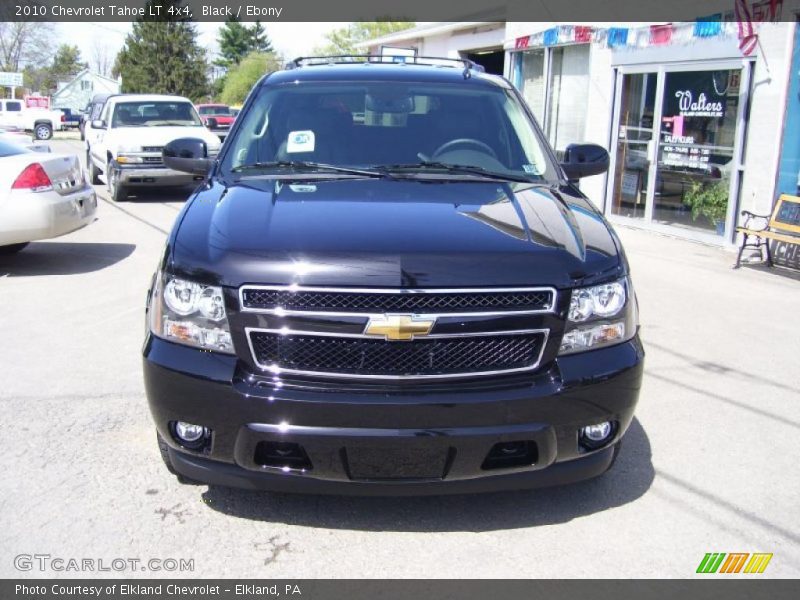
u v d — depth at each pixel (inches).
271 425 117.4
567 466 127.1
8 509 137.0
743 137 388.2
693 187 426.6
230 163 167.8
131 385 198.8
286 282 117.8
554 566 123.7
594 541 131.1
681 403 195.0
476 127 178.4
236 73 2883.9
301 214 133.3
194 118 610.9
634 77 468.4
